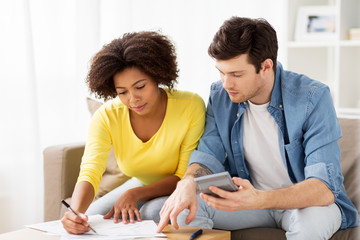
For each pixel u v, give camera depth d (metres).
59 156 2.31
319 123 1.72
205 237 1.47
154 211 1.79
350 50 3.34
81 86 3.14
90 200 1.77
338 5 3.19
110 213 1.75
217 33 1.70
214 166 1.81
